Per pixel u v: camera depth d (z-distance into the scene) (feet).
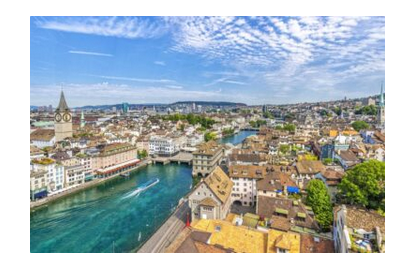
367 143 286.05
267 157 287.48
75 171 278.87
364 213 99.55
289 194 183.52
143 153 419.95
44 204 229.04
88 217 205.77
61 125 394.93
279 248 97.96
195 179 312.91
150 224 190.70
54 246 162.40
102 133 489.26
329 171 196.65
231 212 192.85
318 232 126.62
